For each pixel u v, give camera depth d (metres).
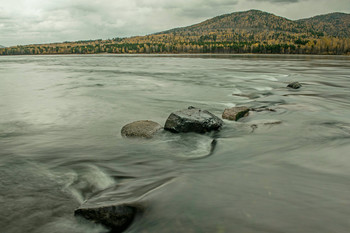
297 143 6.44
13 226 3.36
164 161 5.70
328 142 6.38
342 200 3.29
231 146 6.49
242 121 9.20
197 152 6.34
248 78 25.31
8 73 32.03
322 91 16.02
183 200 3.40
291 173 4.39
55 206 3.86
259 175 4.34
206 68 40.38
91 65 51.97
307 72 30.69
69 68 42.41
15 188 4.48
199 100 14.21
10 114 10.86
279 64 49.47
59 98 14.69
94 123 9.52
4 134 8.11
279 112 10.21
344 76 25.38
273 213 2.96
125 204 3.33
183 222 2.88
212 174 4.50
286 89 17.09
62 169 5.35
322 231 2.56
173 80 24.17
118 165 5.54
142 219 3.09
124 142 7.24
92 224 3.31
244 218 2.87
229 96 15.41
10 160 5.88
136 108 12.15
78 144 7.10
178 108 12.16
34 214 3.63
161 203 3.34
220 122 8.30
